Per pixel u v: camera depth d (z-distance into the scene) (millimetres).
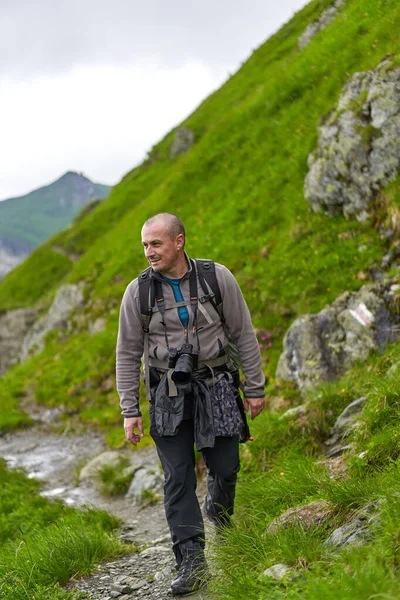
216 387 4262
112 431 12609
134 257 21078
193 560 4109
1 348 31172
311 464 5410
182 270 4293
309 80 17188
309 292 10555
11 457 12289
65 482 9859
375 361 7789
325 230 11547
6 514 7840
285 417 6961
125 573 4898
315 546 3701
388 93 10453
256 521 4691
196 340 4246
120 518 7156
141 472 8734
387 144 10312
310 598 2857
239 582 3533
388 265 9648
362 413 5875
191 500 4262
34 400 16062
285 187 14430
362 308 8555
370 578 2785
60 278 34875
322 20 20562
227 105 31297
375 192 10617
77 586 4727
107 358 15891
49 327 23344
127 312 4336
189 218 18031
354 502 4023
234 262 13406
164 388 4199
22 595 4438
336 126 11352
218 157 20359
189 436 4332
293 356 9000
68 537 5395
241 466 6617
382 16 15102
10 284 36562
